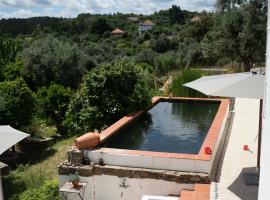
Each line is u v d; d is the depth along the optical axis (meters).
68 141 15.64
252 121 10.53
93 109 10.56
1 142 6.13
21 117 15.55
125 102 10.85
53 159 12.48
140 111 11.06
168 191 6.43
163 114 11.72
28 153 14.51
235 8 22.36
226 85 6.17
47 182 7.64
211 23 34.53
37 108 17.69
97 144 7.48
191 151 8.14
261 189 4.25
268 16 4.18
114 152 6.89
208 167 6.30
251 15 21.27
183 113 11.91
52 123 19.92
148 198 6.02
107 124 10.74
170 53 30.50
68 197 6.95
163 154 6.67
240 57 22.08
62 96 19.55
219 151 7.93
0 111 14.93
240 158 7.46
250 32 21.03
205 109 12.57
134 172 6.56
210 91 6.19
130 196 6.69
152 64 28.88
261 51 21.33
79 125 11.06
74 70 29.00
